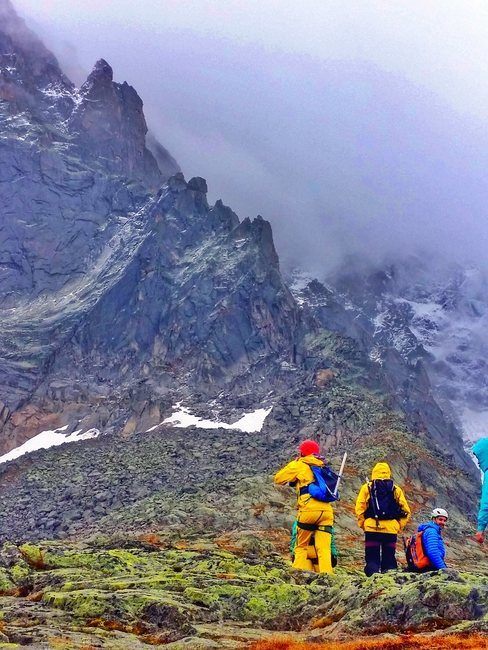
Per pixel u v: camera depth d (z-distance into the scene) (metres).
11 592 21.11
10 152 196.88
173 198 182.38
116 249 182.75
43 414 139.88
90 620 16.94
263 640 15.48
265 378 139.88
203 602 18.56
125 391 140.62
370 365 136.00
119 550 29.23
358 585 17.89
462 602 15.72
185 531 55.41
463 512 82.81
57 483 104.38
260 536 51.50
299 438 107.19
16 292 180.75
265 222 171.88
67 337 158.38
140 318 158.00
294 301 159.62
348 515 62.28
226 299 154.75
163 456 108.62
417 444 97.75
